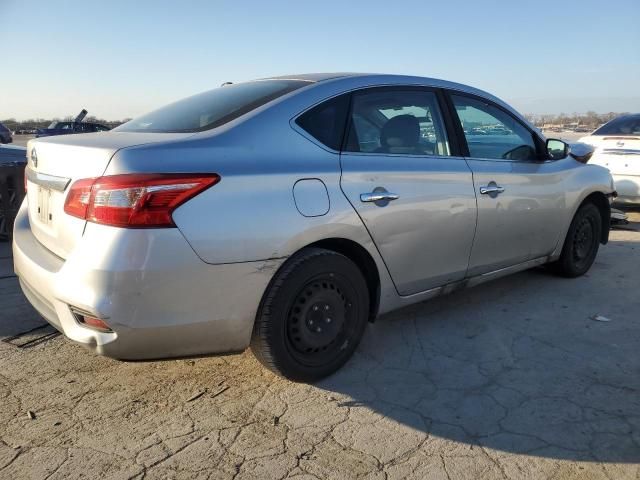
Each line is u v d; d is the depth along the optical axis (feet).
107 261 7.38
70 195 7.97
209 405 9.09
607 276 16.24
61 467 7.48
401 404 9.16
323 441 8.14
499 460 7.72
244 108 9.41
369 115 10.42
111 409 8.94
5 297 13.91
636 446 8.02
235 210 8.11
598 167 16.21
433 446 8.04
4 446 7.93
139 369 10.29
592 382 9.90
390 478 7.33
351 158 9.78
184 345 8.13
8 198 20.03
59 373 10.11
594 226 16.14
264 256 8.40
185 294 7.82
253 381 9.90
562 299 14.17
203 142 8.34
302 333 9.28
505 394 9.48
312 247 9.29
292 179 8.80
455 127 11.84
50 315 8.50
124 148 7.82
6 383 9.71
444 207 10.98
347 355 10.11
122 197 7.43
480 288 15.03
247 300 8.41
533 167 13.44
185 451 7.87
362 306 10.11
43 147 9.20
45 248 9.05
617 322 12.68
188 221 7.72
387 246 10.14
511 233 12.77
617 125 26.50
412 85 11.37
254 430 8.39
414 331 12.12
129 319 7.53
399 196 10.18
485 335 11.93
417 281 10.96
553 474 7.43
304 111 9.55
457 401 9.27
